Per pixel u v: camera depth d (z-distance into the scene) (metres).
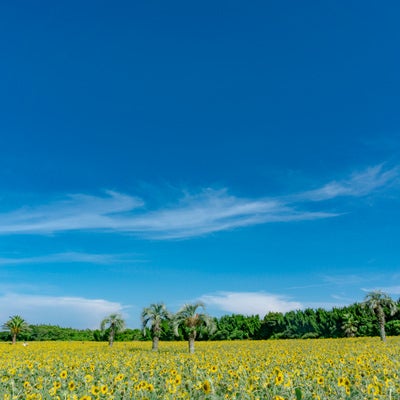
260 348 44.94
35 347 61.16
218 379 13.59
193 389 11.91
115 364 21.36
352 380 13.04
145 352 41.56
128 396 11.12
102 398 10.91
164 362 23.88
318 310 91.19
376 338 60.59
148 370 18.61
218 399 9.77
